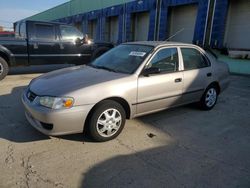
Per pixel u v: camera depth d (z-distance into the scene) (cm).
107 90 354
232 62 1107
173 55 455
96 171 295
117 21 1897
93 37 2255
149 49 433
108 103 357
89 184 271
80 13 2444
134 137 389
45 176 281
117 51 476
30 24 804
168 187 271
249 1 1045
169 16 1410
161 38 1411
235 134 419
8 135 377
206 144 378
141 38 1662
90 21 2272
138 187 269
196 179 288
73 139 370
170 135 404
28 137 372
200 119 482
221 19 1100
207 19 1147
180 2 1269
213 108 557
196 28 1204
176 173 298
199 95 507
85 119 343
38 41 818
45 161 311
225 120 484
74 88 341
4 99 566
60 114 323
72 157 323
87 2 2272
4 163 302
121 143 367
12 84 724
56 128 328
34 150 336
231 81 901
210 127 445
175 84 444
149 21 1502
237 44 1120
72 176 283
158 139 387
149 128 427
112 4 1855
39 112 328
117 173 293
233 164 323
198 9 1186
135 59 422
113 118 367
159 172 298
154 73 402
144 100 401
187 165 316
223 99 641
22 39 789
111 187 267
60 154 329
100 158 323
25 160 311
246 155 348
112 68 426
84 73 403
